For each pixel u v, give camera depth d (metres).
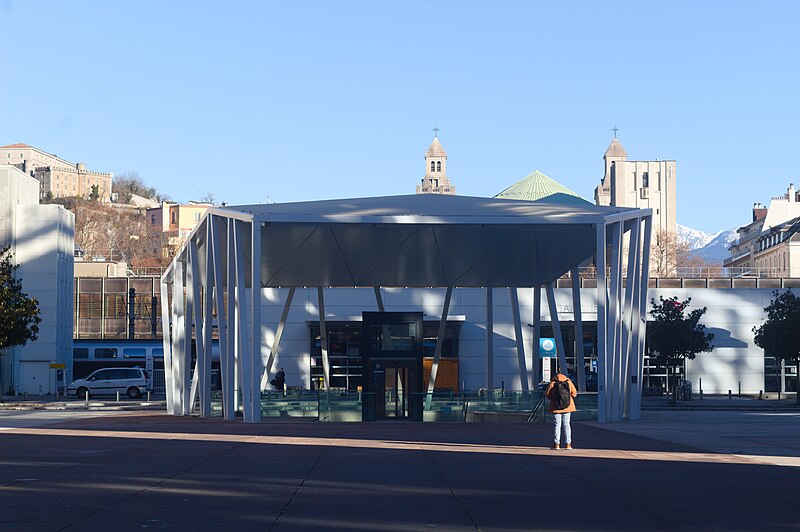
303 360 67.19
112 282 83.38
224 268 51.72
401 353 43.44
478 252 47.12
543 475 16.39
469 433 28.09
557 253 46.06
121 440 24.59
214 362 73.00
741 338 69.94
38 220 70.19
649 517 11.80
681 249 157.75
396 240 45.34
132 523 11.23
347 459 19.31
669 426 31.42
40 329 69.25
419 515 11.91
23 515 11.82
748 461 18.91
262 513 12.04
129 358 78.19
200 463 18.41
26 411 46.06
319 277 51.41
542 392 36.31
